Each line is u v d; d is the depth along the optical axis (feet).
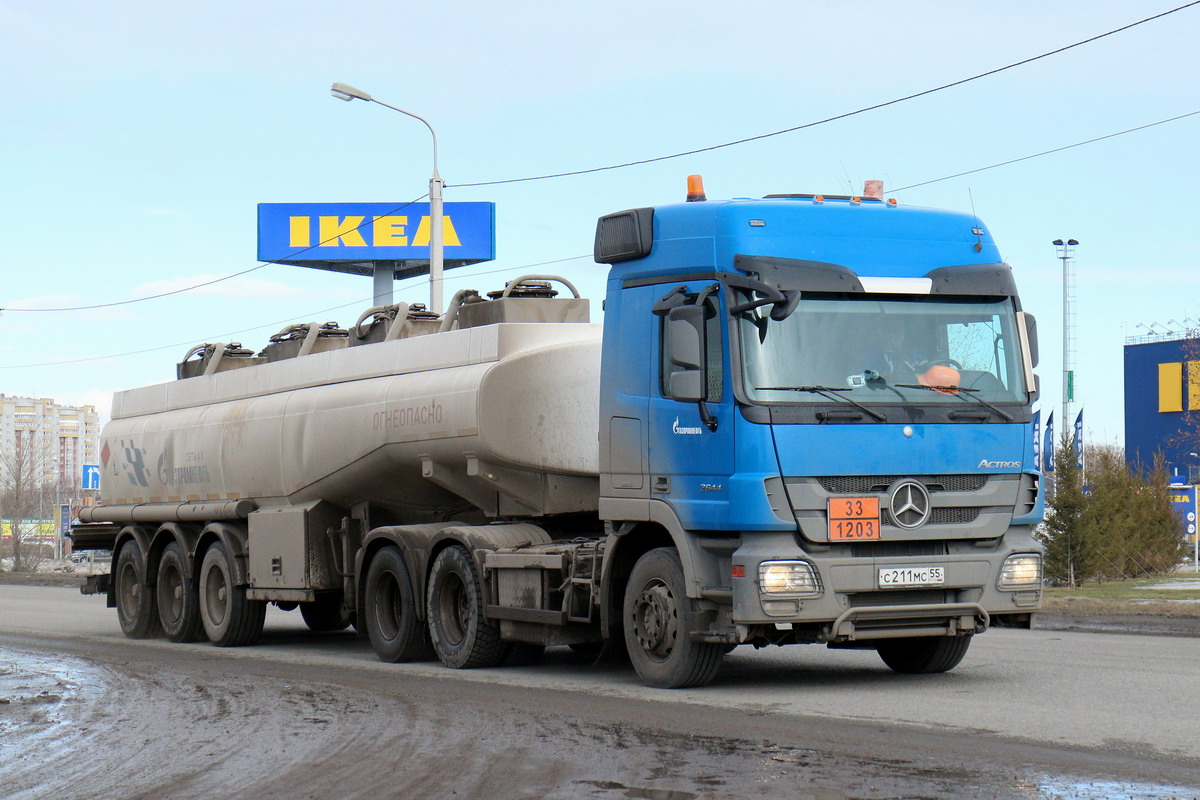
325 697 34.45
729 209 33.04
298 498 51.88
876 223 33.81
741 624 31.45
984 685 32.96
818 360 32.17
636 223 35.09
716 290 32.78
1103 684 32.45
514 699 32.76
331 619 62.03
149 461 62.90
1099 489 102.27
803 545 31.60
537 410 41.37
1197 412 198.59
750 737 25.81
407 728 28.63
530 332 42.47
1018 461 33.27
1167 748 23.68
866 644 36.24
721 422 32.04
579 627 38.37
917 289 33.30
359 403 47.96
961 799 19.99
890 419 32.09
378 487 48.37
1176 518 110.01
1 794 23.61
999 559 32.81
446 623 42.47
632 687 34.78
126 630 61.82
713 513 32.14
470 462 42.39
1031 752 23.48
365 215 196.44
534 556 38.58
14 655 50.29
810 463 31.42
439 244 89.30
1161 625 50.90
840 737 25.48
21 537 206.39
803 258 32.71
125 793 23.17
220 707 33.37
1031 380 34.04
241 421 55.36
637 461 34.81
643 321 34.96
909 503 31.96
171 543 59.93
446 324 46.73
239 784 23.47
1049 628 51.13
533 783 22.34
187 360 63.67
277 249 196.75
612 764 23.61
